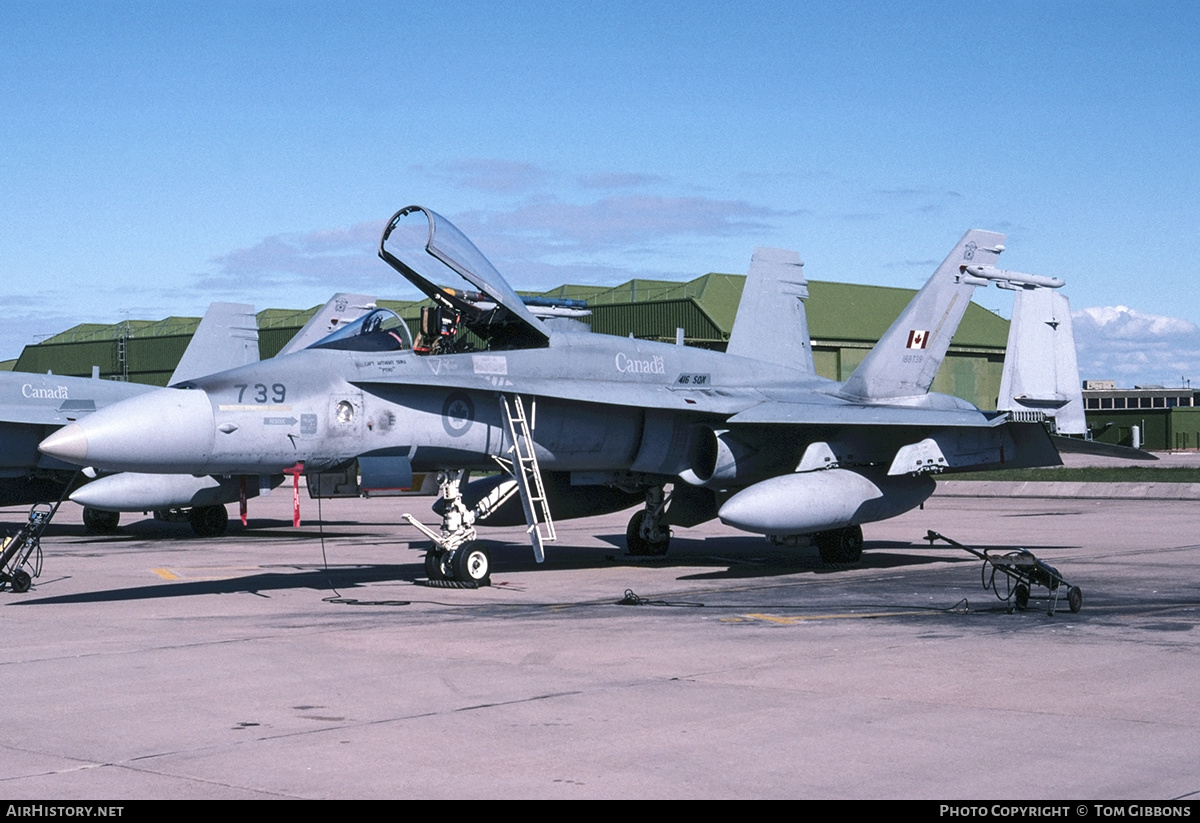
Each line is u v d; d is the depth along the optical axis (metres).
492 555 17.92
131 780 5.68
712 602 12.28
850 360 57.03
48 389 23.28
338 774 5.78
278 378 12.59
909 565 16.34
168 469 12.02
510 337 14.59
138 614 11.37
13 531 15.66
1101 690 7.68
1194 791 5.46
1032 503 30.98
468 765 5.92
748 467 15.80
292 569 15.79
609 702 7.33
